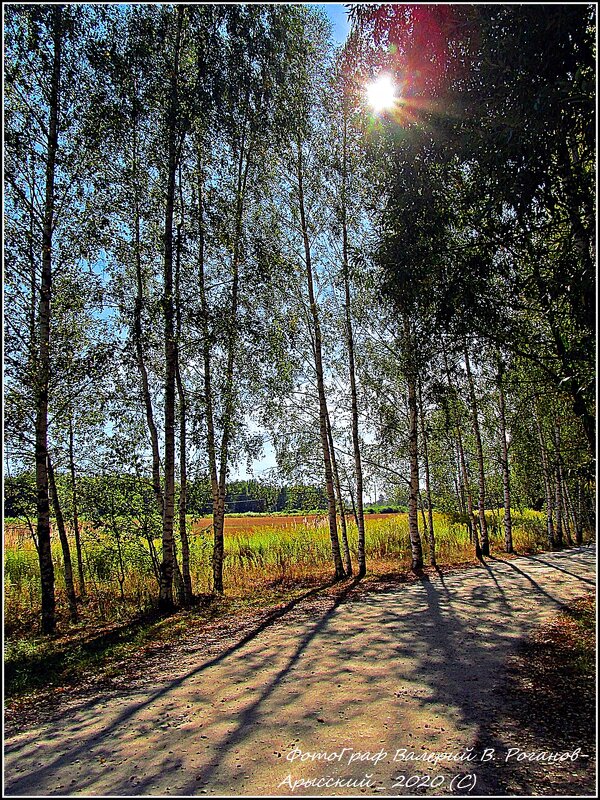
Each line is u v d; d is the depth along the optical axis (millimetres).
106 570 14320
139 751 4551
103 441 11391
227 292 12820
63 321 11031
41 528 10195
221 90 10664
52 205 10102
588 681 5520
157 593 12844
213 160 12453
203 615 10602
